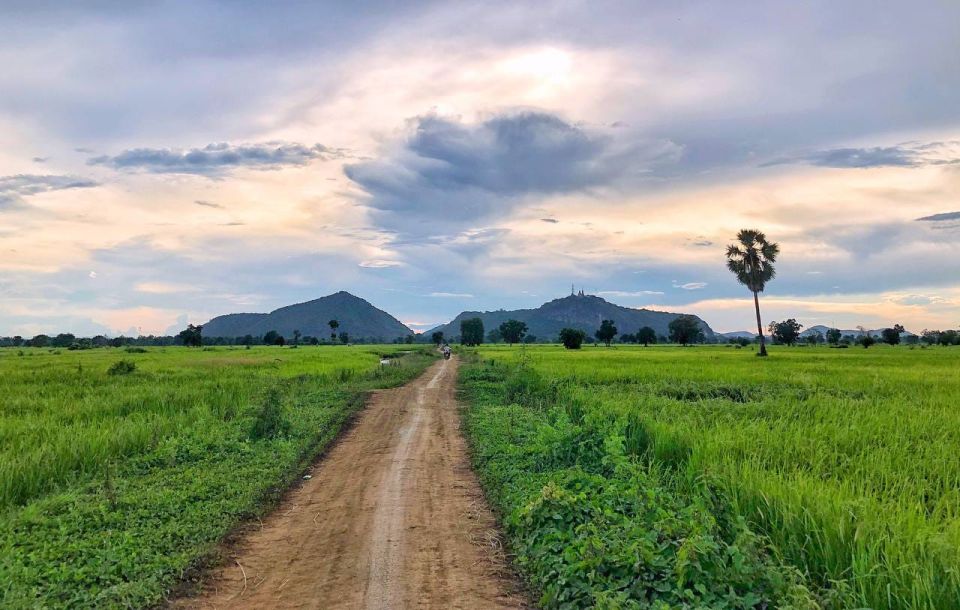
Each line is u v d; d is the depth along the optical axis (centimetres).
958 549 546
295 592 632
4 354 6109
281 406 1747
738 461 1000
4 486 952
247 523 874
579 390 2127
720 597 534
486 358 5353
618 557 601
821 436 1180
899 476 887
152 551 735
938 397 1880
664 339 17275
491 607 593
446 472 1170
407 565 700
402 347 11356
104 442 1249
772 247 5906
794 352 6700
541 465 1127
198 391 2125
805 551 627
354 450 1416
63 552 722
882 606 514
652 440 1184
